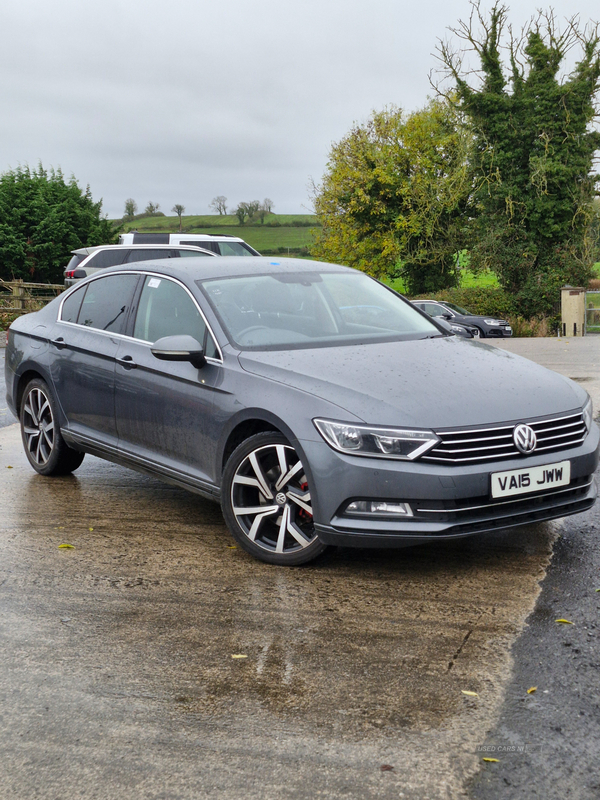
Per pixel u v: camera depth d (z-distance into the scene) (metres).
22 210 45.97
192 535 4.67
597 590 3.58
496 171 35.19
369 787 2.26
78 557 4.32
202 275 4.91
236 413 4.12
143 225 102.50
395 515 3.62
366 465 3.63
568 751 2.39
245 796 2.24
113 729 2.60
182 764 2.40
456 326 26.86
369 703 2.71
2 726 2.64
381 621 3.37
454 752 2.41
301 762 2.38
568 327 29.58
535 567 3.92
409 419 3.64
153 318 4.99
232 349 4.36
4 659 3.12
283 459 3.96
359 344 4.51
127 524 4.91
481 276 37.12
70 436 5.63
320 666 2.99
